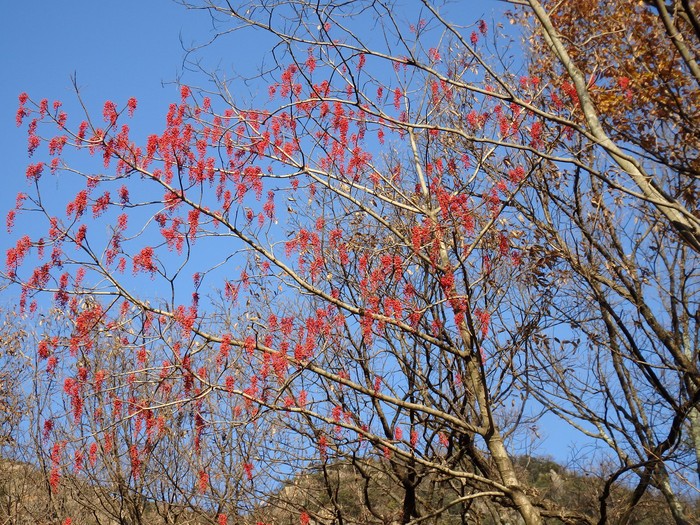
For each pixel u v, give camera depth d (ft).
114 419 40.01
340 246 39.91
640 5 30.07
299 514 38.81
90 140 33.40
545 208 44.42
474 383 37.81
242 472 38.99
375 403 38.99
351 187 39.19
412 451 36.35
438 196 36.40
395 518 39.86
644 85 34.32
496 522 44.96
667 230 43.42
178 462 40.52
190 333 32.48
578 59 36.11
